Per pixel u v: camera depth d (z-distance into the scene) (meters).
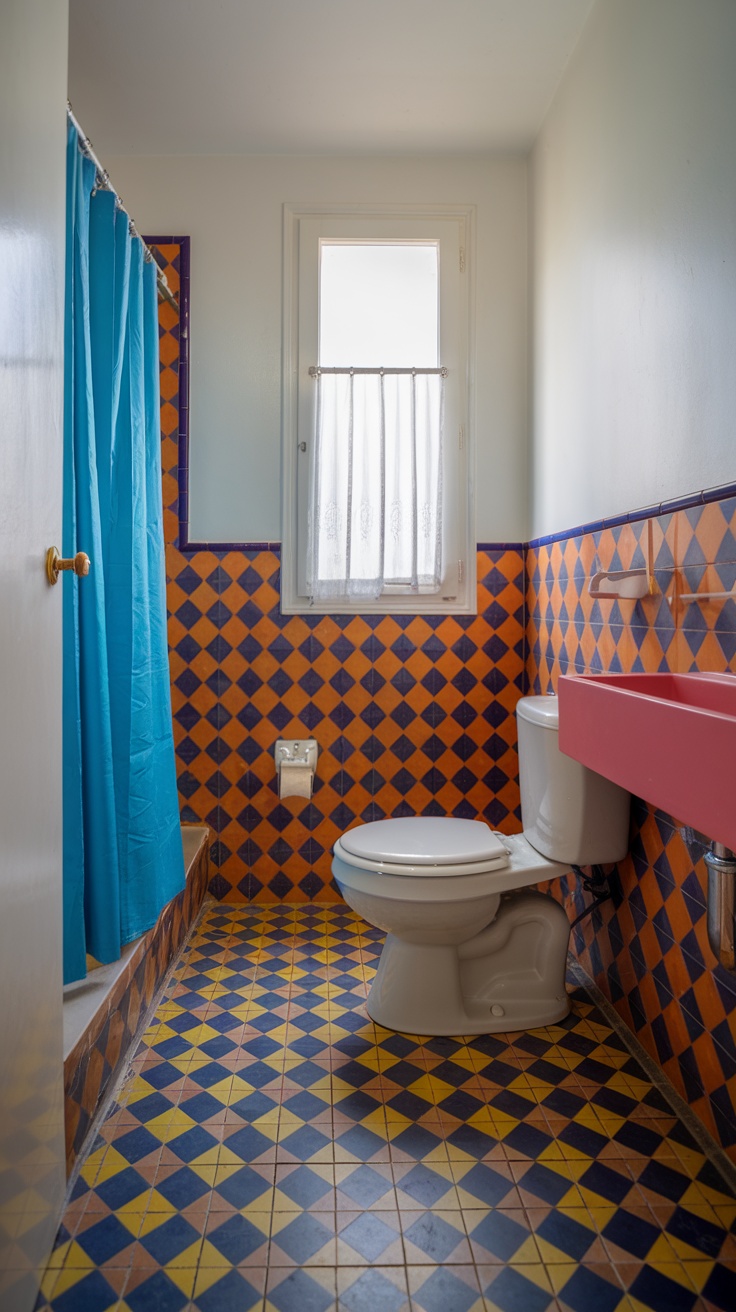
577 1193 1.48
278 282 2.96
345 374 2.92
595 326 2.24
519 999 2.11
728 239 1.50
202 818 2.98
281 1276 1.29
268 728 2.97
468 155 2.96
